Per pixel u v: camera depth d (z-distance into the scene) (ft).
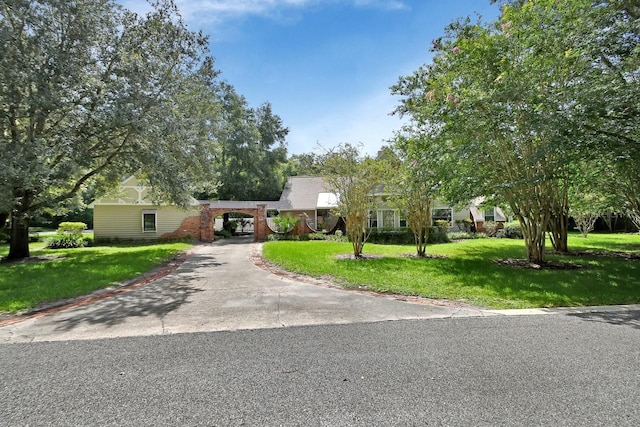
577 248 47.65
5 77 34.58
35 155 35.58
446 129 29.25
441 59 32.22
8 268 34.60
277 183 129.08
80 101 40.75
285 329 15.83
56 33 39.83
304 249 45.55
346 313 18.39
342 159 37.58
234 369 11.60
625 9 26.23
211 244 65.72
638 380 10.57
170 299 21.85
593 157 26.32
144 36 44.27
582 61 25.66
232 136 120.26
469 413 8.86
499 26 29.71
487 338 14.37
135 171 48.67
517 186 30.37
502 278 26.61
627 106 22.45
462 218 84.53
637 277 26.68
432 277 27.12
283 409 9.12
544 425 8.32
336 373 11.20
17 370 11.69
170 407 9.27
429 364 11.83
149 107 42.60
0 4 35.45
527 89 25.32
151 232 77.56
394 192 39.91
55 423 8.56
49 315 18.60
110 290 24.72
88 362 12.31
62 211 55.83
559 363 11.84
